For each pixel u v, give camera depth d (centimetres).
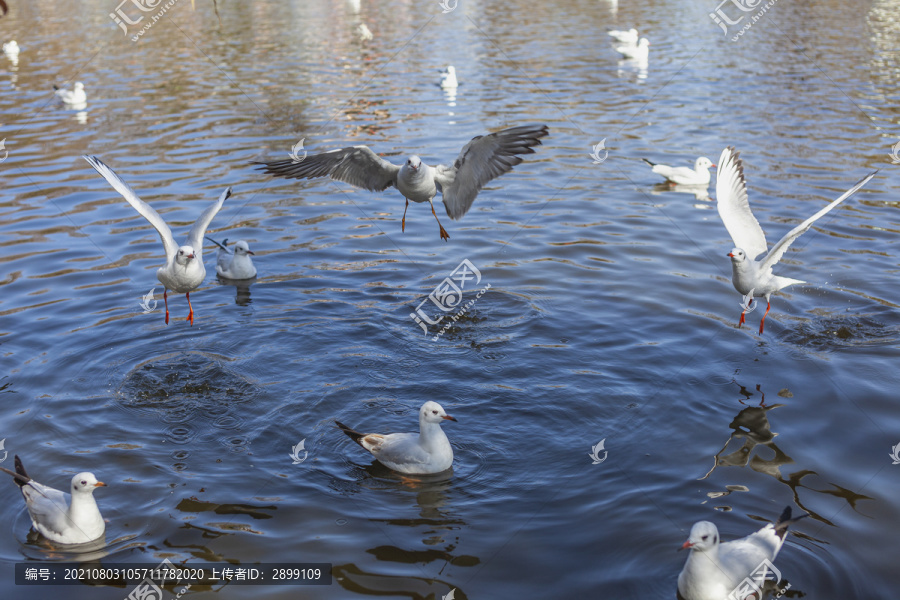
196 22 3897
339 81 2745
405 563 716
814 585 672
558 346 1109
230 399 995
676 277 1321
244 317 1216
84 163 1953
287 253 1462
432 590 683
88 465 862
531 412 958
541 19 3928
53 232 1543
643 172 1853
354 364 1074
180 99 2531
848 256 1372
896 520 752
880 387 980
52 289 1304
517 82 2695
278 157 1936
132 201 918
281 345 1130
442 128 2147
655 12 4072
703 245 1455
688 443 888
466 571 705
